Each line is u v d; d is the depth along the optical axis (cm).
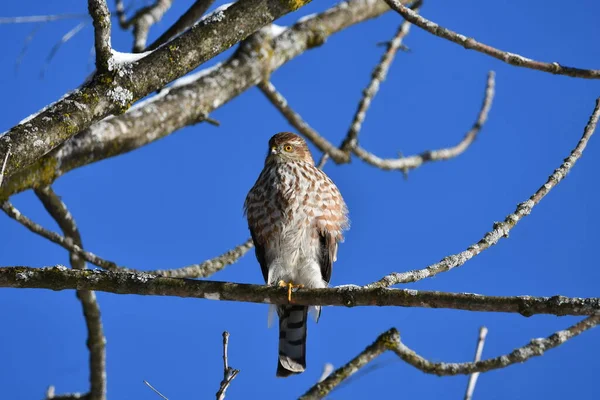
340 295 716
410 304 683
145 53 750
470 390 885
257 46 1277
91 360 1118
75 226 1105
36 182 1030
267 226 1103
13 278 725
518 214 757
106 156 1112
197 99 1195
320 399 894
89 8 709
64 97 725
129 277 740
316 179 1102
